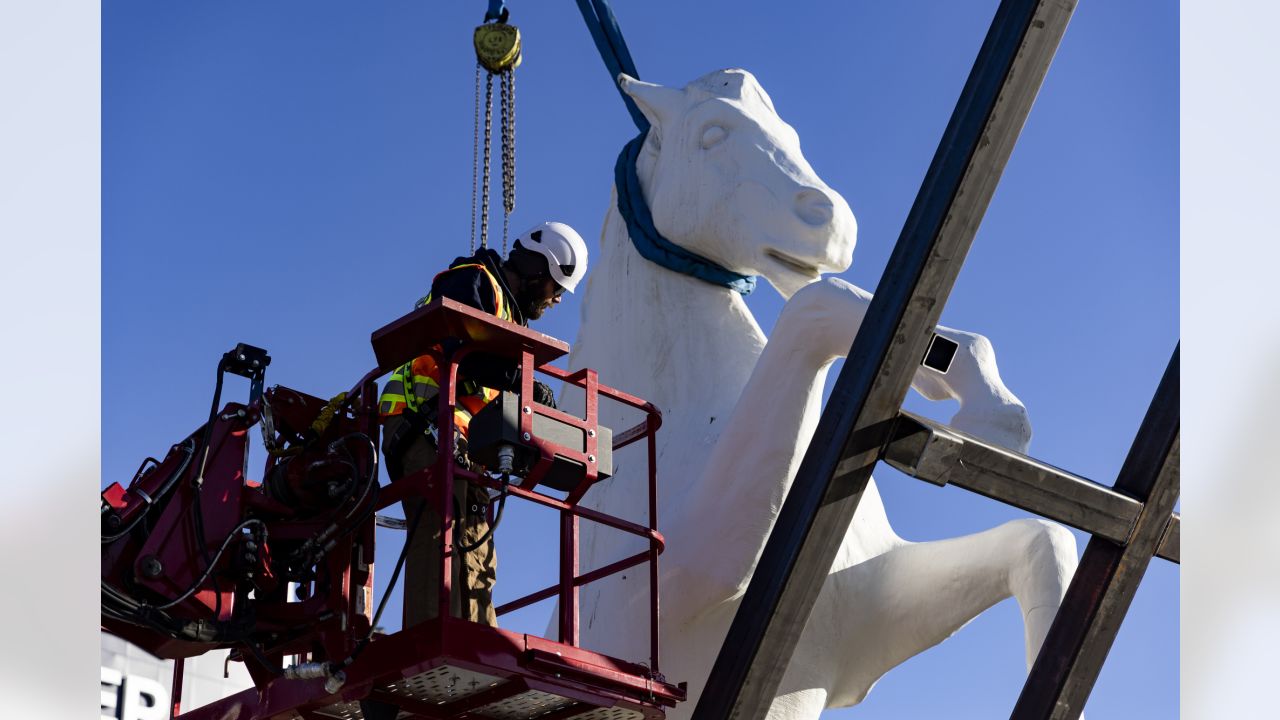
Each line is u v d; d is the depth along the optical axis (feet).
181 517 16.20
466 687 16.60
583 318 27.96
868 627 23.48
